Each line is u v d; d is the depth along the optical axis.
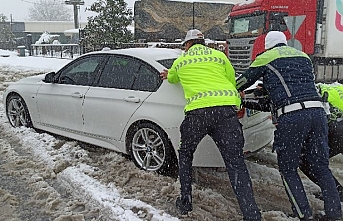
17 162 5.08
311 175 3.76
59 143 5.69
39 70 17.06
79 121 5.36
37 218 3.76
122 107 4.79
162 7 21.33
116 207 3.87
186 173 3.75
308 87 3.53
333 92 3.95
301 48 13.27
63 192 4.31
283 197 4.17
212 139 4.03
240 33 13.72
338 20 13.36
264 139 4.52
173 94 4.39
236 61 13.96
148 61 4.77
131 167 4.81
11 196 4.17
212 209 3.91
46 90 5.81
